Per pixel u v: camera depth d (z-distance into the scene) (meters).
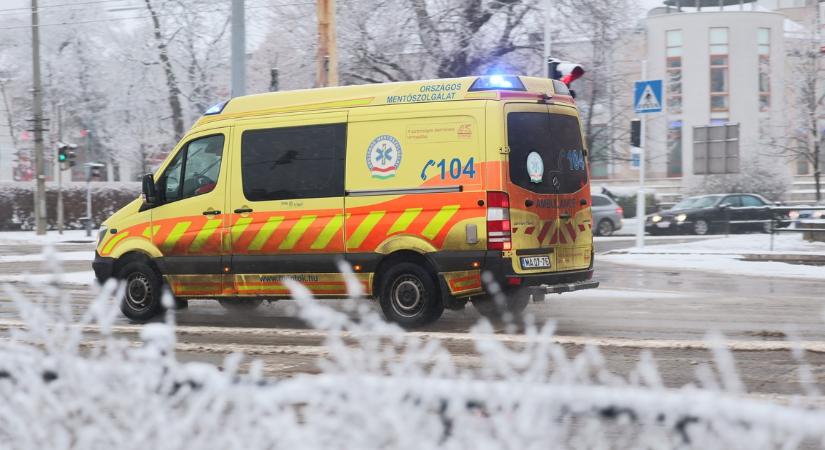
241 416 3.37
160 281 15.65
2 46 64.44
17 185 57.12
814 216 31.67
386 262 13.83
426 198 13.35
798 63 62.16
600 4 44.00
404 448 3.13
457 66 43.84
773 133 67.88
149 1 51.72
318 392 3.24
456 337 12.40
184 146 15.44
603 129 52.50
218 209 14.96
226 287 14.93
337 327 3.26
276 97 14.72
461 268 13.11
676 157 78.62
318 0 25.27
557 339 12.05
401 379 3.17
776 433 2.85
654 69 79.25
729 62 77.75
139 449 3.51
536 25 43.72
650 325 14.00
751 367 10.06
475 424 3.10
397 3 42.91
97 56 63.19
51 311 3.98
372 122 13.79
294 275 14.30
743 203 46.38
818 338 12.38
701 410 2.95
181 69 52.44
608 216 46.53
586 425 3.12
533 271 13.43
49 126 66.00
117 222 15.92
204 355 11.42
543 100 13.90
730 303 17.17
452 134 13.26
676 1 86.25
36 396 3.65
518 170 13.27
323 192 14.09
